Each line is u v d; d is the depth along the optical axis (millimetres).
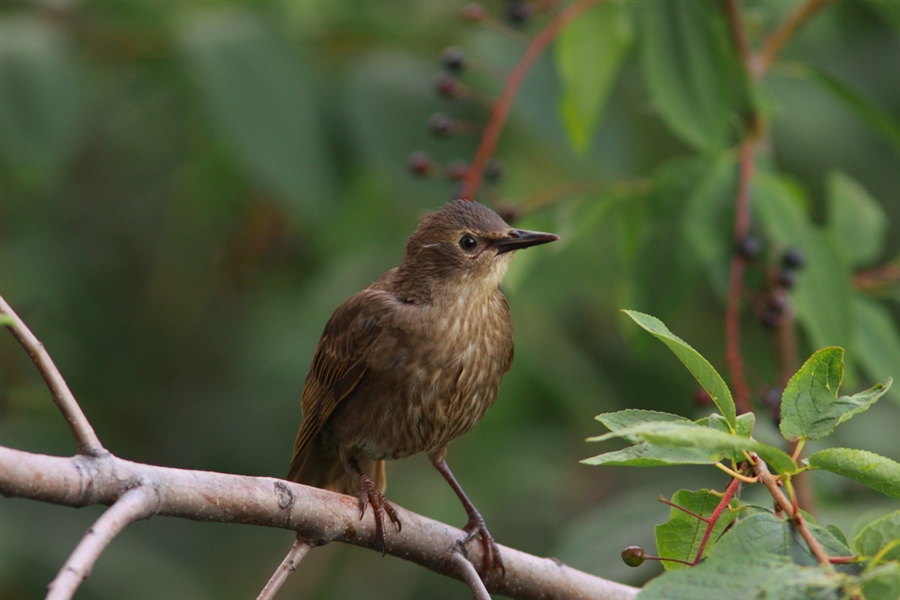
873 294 10570
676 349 5230
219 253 13227
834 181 10820
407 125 10695
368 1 12031
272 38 10383
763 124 9633
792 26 9984
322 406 9016
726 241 9203
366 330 8859
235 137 10078
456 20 11859
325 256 12328
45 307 12430
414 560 7473
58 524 11578
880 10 10219
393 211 12211
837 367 5363
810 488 9031
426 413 8867
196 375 13109
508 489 12281
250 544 12977
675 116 8922
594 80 9391
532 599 7695
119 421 12672
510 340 9297
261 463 12320
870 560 4816
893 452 11320
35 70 10305
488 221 9102
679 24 8992
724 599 4582
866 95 12328
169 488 5949
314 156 10297
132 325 12969
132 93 12062
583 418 11969
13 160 10906
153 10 11359
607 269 12359
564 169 12188
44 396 12352
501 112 9391
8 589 10969
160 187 12984
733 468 5449
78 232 12922
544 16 11156
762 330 11422
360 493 7320
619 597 7723
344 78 10930
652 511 9484
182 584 11797
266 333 13000
